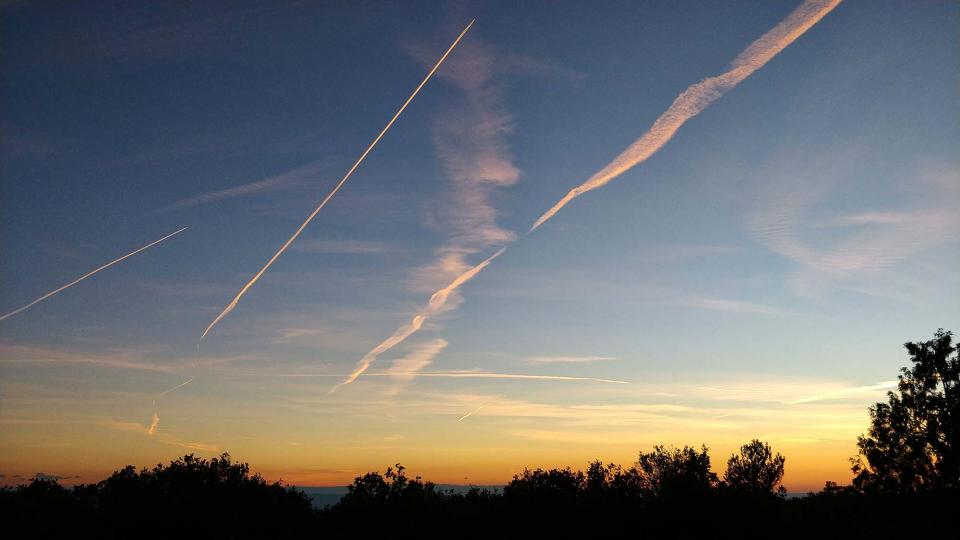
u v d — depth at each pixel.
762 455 48.88
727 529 43.00
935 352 45.59
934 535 40.53
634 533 43.50
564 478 48.69
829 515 43.94
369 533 42.66
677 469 47.03
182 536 37.12
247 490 42.94
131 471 40.28
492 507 47.19
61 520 36.59
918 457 43.88
